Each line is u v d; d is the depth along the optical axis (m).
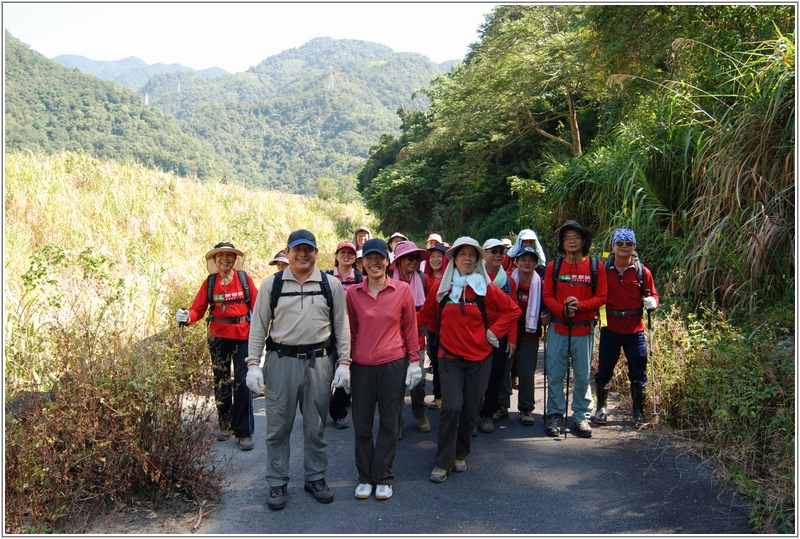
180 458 4.05
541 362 8.04
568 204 10.43
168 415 4.05
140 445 4.00
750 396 4.75
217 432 5.25
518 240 5.87
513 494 4.24
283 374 4.07
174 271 10.16
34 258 6.31
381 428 4.24
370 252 4.27
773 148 6.80
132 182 14.94
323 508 4.05
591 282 5.29
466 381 4.57
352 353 4.28
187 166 142.75
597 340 6.95
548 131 24.69
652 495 4.18
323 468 4.26
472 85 22.19
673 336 6.04
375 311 4.28
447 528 3.78
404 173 32.50
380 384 4.23
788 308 6.15
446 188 28.22
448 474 4.57
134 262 9.64
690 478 4.41
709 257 6.80
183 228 13.52
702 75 9.23
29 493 3.68
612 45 11.56
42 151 15.14
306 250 4.09
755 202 6.80
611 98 16.77
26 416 3.95
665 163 8.68
